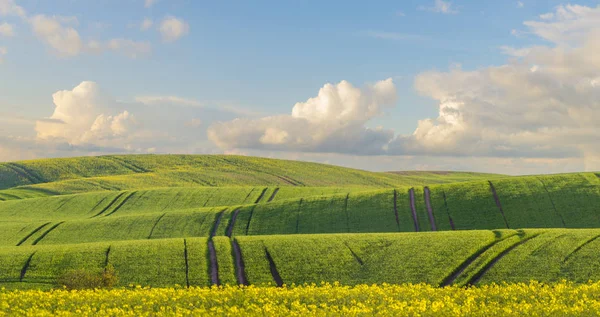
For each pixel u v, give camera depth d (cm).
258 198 11325
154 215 8950
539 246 5172
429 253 5338
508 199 8644
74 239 7850
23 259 5706
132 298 2942
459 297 2998
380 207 8894
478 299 2975
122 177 14725
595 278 4388
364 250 5644
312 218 8644
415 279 4856
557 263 4766
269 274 5247
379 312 2506
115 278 4525
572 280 4434
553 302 2750
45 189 13000
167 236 7975
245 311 2641
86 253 5859
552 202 8400
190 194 11644
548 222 7838
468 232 5956
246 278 5191
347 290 3203
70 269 5456
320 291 3161
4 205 10825
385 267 5181
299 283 5038
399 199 9181
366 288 3278
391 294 3094
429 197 9144
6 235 8038
